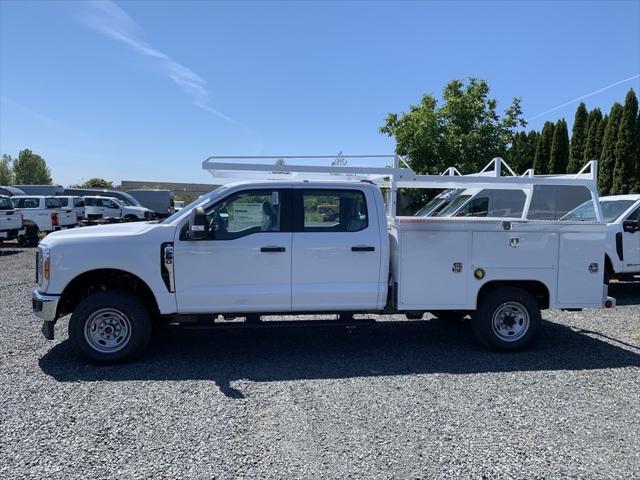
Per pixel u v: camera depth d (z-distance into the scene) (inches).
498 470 145.3
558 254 258.4
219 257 239.5
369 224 250.8
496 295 256.8
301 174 290.0
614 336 294.8
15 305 367.2
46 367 232.2
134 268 234.4
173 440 161.5
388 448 157.5
